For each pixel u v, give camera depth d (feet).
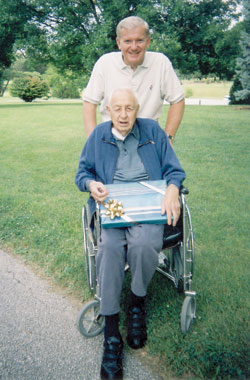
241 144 24.62
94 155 7.27
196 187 15.48
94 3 68.13
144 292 6.64
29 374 6.19
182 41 71.26
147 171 7.17
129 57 7.77
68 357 6.59
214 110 46.65
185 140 26.37
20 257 10.14
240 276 8.62
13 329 7.34
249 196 14.26
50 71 130.41
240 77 55.06
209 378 5.96
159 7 64.90
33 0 70.08
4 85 137.49
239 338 6.66
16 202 13.98
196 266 9.11
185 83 164.04
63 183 16.63
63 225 11.94
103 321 7.19
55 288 8.71
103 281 6.38
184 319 6.66
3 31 72.13
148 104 8.43
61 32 67.56
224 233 11.00
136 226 6.51
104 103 8.65
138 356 6.51
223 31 72.02
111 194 6.72
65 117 43.83
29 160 21.42
